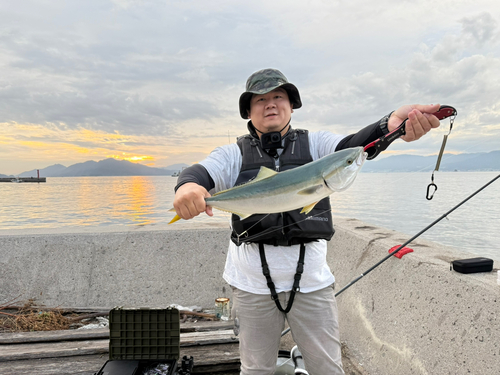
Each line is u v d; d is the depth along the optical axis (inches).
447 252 106.0
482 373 73.3
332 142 76.9
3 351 122.4
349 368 112.9
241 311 76.5
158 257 169.9
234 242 76.2
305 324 73.5
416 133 56.3
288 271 72.6
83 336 133.9
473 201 470.9
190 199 56.9
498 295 74.4
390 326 104.9
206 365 119.4
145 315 106.8
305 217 72.4
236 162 80.4
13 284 161.5
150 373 99.6
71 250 165.9
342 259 142.2
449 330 84.0
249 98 81.7
